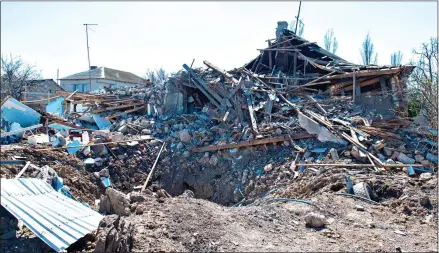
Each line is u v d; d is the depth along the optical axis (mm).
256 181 10477
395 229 5762
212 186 11344
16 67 25812
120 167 11648
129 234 4633
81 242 4754
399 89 13227
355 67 14469
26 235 4977
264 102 13672
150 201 6703
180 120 14609
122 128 14281
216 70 16172
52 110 17891
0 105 12703
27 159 9328
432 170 8875
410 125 11484
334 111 12430
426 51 14828
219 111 14305
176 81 16078
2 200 4723
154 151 12844
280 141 11406
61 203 5613
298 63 16766
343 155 10078
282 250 4754
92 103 17000
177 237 5000
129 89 18328
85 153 11531
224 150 12031
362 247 4945
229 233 5320
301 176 9547
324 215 6398
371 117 11875
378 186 7715
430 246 5016
